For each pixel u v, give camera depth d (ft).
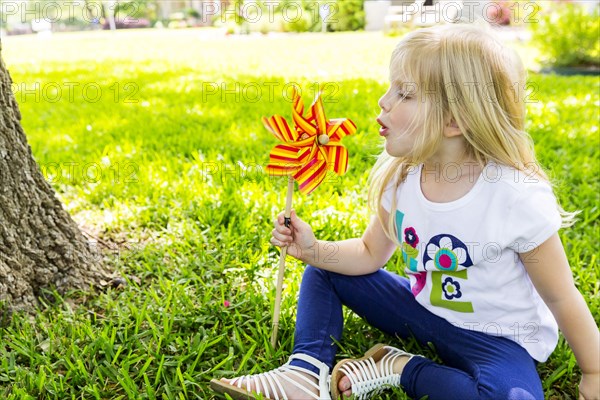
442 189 5.32
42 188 6.95
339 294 6.10
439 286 5.51
